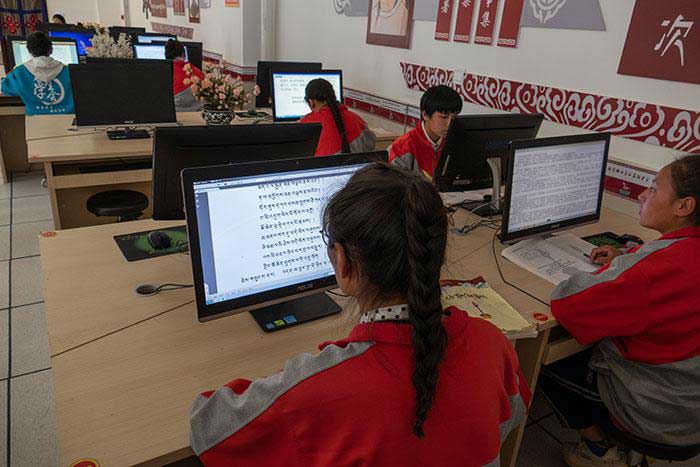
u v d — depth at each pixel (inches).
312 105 107.3
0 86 141.8
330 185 46.7
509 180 61.2
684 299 46.5
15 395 74.4
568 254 66.9
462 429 25.2
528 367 57.2
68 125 120.1
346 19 161.8
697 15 78.2
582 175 68.6
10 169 168.2
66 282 52.5
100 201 103.3
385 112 149.9
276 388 26.5
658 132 86.0
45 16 344.8
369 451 23.7
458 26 121.2
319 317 49.2
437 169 79.8
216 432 28.5
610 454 62.3
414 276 24.2
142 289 52.0
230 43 224.4
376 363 24.7
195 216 40.3
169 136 53.5
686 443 50.8
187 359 42.1
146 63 108.9
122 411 36.0
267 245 44.8
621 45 89.3
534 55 104.8
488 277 60.6
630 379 51.6
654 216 52.1
